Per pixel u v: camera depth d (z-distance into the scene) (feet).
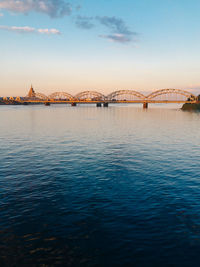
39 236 39.45
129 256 34.71
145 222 44.01
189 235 39.88
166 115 458.91
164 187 62.69
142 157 99.30
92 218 45.47
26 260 33.76
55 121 293.43
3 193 57.72
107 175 73.46
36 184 64.64
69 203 52.19
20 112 542.57
